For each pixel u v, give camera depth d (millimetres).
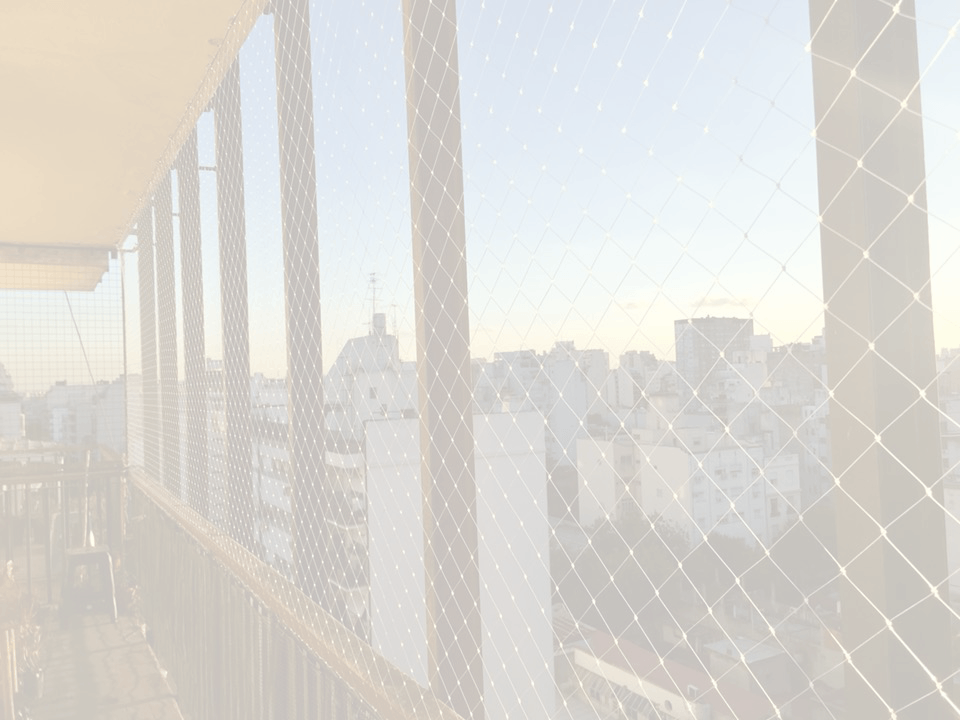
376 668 1576
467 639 1355
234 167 3285
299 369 2242
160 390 5215
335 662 1730
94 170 4711
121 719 3801
